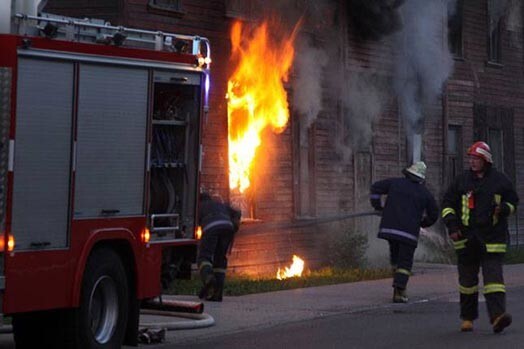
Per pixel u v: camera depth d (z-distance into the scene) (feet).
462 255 40.04
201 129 38.14
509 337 38.63
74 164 32.48
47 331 33.42
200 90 38.01
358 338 38.73
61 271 31.94
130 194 34.83
